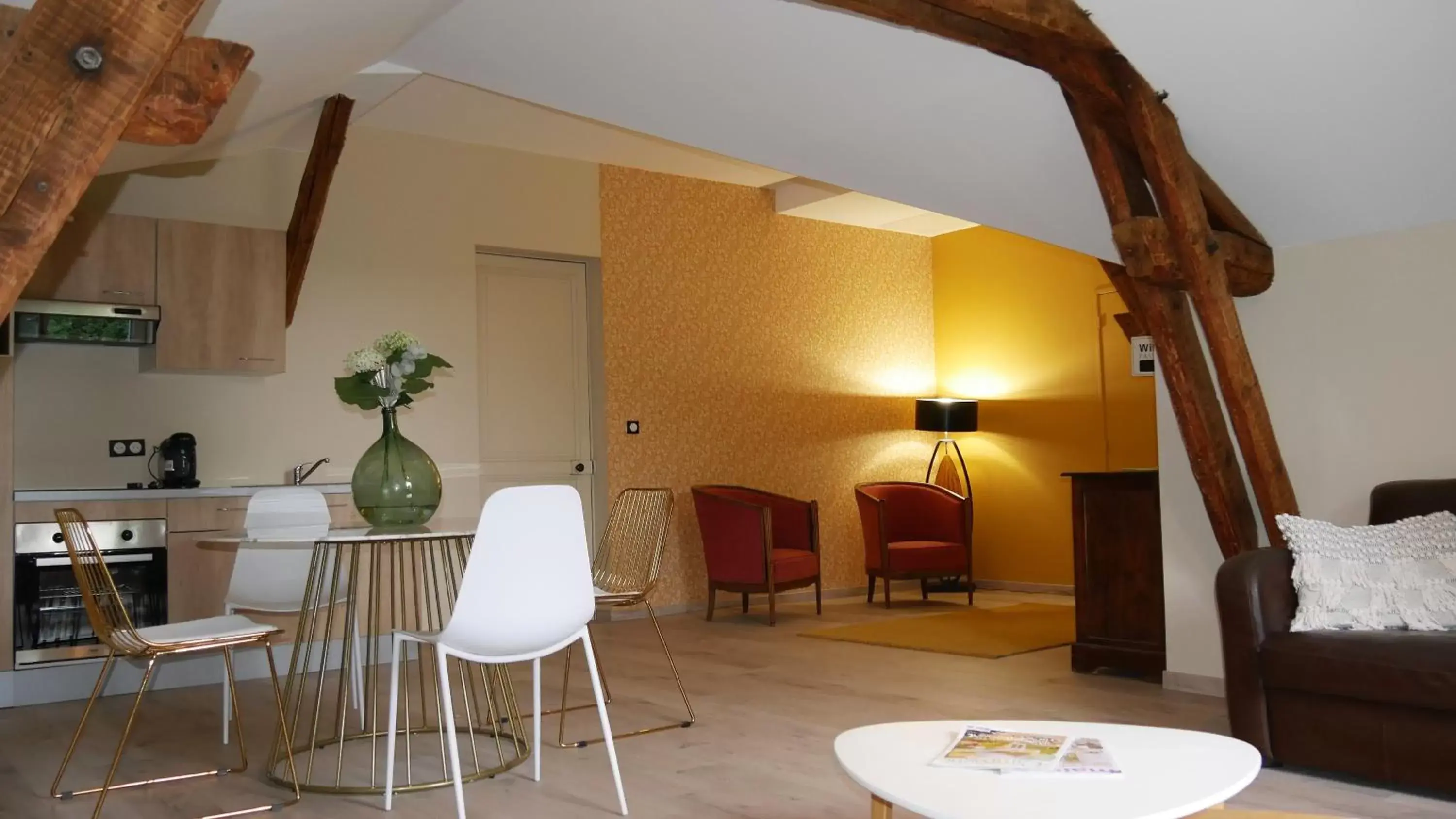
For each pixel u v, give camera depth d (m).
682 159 7.04
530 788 3.13
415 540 3.16
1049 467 8.11
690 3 3.45
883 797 1.74
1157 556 4.48
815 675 4.82
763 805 2.91
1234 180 3.66
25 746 3.79
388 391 3.61
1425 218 3.56
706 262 7.63
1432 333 3.56
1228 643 3.18
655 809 2.90
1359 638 2.91
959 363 8.81
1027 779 1.79
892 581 8.49
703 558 7.45
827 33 3.40
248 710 4.37
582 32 3.84
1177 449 4.24
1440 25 2.89
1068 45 3.12
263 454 5.54
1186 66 3.21
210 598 4.89
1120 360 7.66
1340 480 3.77
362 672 4.79
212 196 5.39
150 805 3.06
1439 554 3.07
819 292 8.28
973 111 3.62
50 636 4.58
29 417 4.91
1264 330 3.97
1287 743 3.06
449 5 3.99
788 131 4.04
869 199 7.62
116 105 1.58
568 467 6.98
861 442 8.46
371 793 3.12
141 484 5.15
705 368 7.58
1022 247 8.35
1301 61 3.11
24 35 1.54
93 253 4.82
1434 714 2.76
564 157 6.90
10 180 1.52
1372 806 2.77
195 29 2.94
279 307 5.30
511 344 6.80
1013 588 8.34
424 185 6.27
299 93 4.50
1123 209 3.40
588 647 2.96
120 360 5.14
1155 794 1.70
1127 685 4.38
